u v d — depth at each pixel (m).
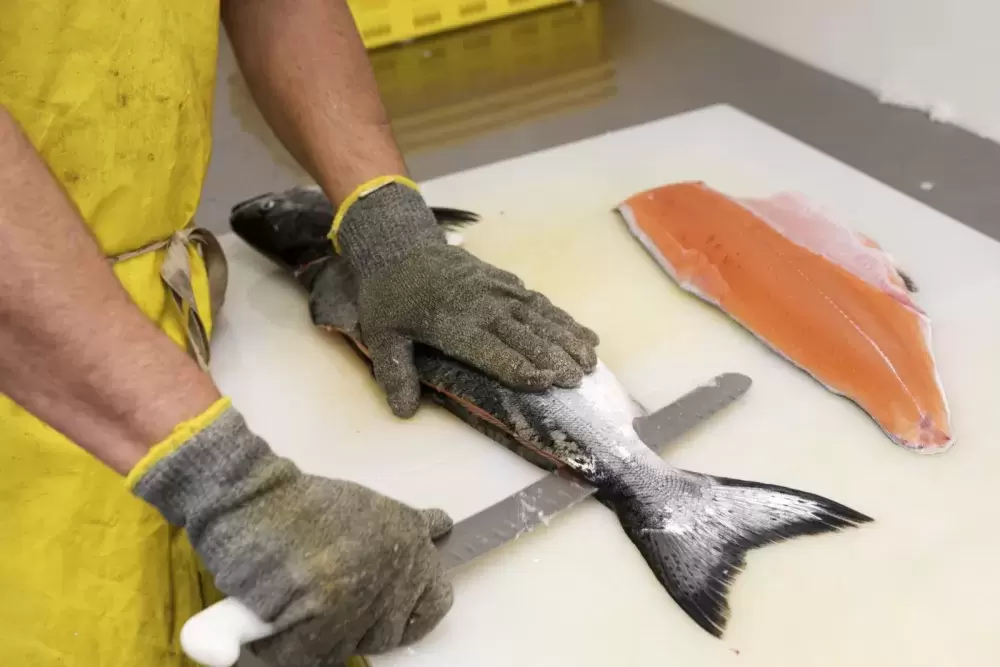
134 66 0.82
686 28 1.84
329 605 0.64
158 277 0.92
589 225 1.21
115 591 0.81
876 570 0.74
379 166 1.06
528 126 1.53
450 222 1.22
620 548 0.78
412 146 1.49
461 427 0.93
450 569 0.74
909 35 1.40
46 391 0.63
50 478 0.79
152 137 0.86
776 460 0.85
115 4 0.78
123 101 0.82
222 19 1.09
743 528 0.77
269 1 1.05
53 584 0.79
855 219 1.17
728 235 1.09
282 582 0.63
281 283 1.18
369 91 1.09
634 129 1.44
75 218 0.64
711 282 1.05
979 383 0.91
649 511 0.79
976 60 1.30
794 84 1.58
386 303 0.97
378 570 0.66
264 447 0.69
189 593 0.89
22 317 0.59
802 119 1.47
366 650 0.69
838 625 0.70
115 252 0.87
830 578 0.73
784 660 0.68
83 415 0.64
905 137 1.39
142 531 0.83
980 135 1.36
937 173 1.30
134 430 0.64
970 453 0.84
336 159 1.05
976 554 0.75
